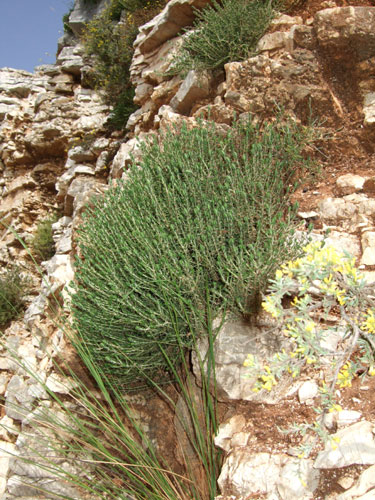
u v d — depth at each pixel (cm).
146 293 284
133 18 863
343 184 346
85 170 807
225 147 344
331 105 382
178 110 494
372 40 364
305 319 189
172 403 300
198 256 273
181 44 523
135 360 302
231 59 448
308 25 424
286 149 359
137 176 357
